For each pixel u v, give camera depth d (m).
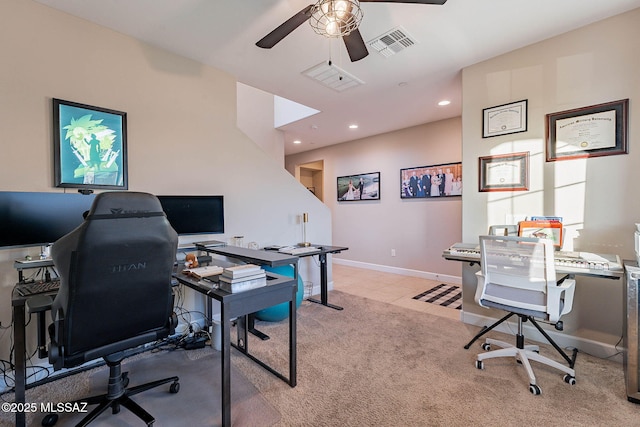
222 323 1.45
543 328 2.46
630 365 1.70
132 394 1.58
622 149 2.12
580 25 2.23
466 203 2.87
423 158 4.85
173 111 2.61
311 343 2.47
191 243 2.74
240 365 2.13
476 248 2.53
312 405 1.67
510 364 2.12
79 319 1.26
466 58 2.69
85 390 1.85
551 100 2.40
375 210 5.60
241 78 3.10
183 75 2.67
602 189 2.20
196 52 2.60
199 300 2.79
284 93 3.50
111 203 1.27
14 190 1.86
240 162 3.11
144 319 1.46
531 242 1.88
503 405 1.66
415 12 2.05
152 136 2.48
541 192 2.46
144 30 2.28
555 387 1.83
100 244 1.24
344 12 1.52
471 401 1.70
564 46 2.33
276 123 5.05
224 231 2.85
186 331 2.65
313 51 2.57
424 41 2.42
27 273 1.92
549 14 2.10
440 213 4.70
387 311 3.27
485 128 2.74
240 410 1.63
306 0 1.94
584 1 1.96
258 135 4.95
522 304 1.93
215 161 2.90
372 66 2.84
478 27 2.24
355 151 5.91
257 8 2.03
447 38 2.38
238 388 1.84
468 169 2.85
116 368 1.54
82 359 1.31
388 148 5.34
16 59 1.87
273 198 3.43
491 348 2.33
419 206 4.95
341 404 1.68
